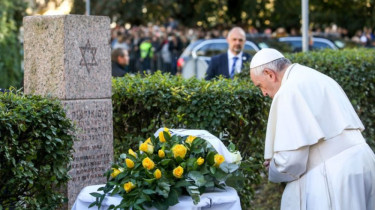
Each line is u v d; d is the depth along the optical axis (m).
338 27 25.47
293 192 4.75
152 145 4.56
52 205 5.13
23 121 4.70
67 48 5.68
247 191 6.71
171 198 4.25
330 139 4.68
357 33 22.75
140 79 6.46
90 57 5.83
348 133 4.73
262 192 8.63
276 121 4.75
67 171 5.18
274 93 4.94
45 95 5.47
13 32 14.86
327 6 25.14
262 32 26.83
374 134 8.84
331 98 4.73
